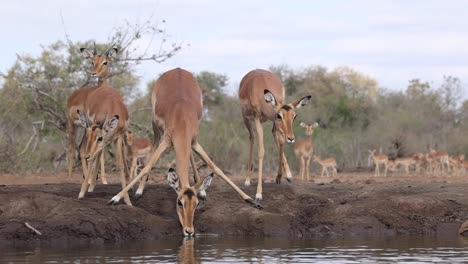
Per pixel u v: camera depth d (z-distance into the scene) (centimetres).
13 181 2230
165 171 2702
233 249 1374
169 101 1590
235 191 1788
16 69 3111
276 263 1200
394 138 4366
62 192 1758
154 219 1600
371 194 1791
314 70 6175
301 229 1620
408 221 1667
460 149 4550
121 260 1241
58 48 3130
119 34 2867
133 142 2395
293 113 1623
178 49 2895
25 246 1438
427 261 1221
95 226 1533
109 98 1695
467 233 1588
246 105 1778
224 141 3209
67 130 2838
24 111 3181
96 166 1755
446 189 1855
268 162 3312
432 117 5006
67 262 1227
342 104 5044
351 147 4019
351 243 1464
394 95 5638
